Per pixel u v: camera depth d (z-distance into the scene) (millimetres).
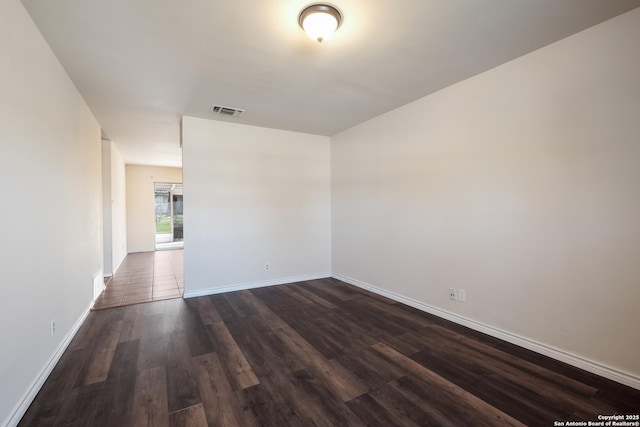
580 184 2180
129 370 2203
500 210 2664
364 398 1879
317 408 1785
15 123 1714
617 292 2021
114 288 4488
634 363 1951
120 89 3064
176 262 6746
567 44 2232
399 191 3730
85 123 3363
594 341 2123
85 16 1933
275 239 4641
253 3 1837
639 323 1931
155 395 1905
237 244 4332
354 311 3453
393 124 3797
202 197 4086
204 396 1896
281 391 1952
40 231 2045
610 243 2047
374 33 2170
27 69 1880
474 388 1976
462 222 2988
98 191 4082
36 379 1932
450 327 2975
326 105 3623
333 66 2660
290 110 3787
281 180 4688
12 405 1633
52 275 2252
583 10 1931
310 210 4953
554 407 1778
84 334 2836
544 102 2365
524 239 2500
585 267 2162
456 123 3031
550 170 2334
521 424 1640
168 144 5629
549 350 2355
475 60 2570
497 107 2680
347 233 4734
